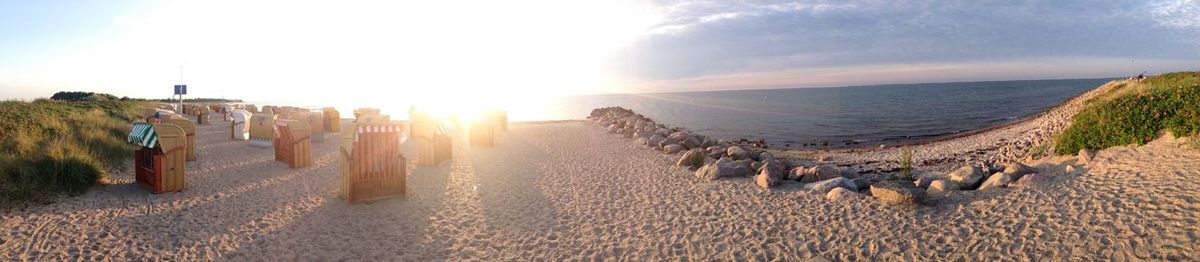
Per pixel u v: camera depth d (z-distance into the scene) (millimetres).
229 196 9227
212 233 7199
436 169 12555
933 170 15992
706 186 10188
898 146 27734
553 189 10422
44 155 9664
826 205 8094
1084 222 6180
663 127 25953
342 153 9047
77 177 9109
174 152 9289
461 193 9961
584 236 7387
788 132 41875
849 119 54656
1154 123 10125
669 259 6449
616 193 9953
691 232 7375
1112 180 7738
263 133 15984
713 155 15414
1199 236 5359
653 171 12289
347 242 7055
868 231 6836
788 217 7699
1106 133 10734
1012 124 36812
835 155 22656
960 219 6895
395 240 7176
